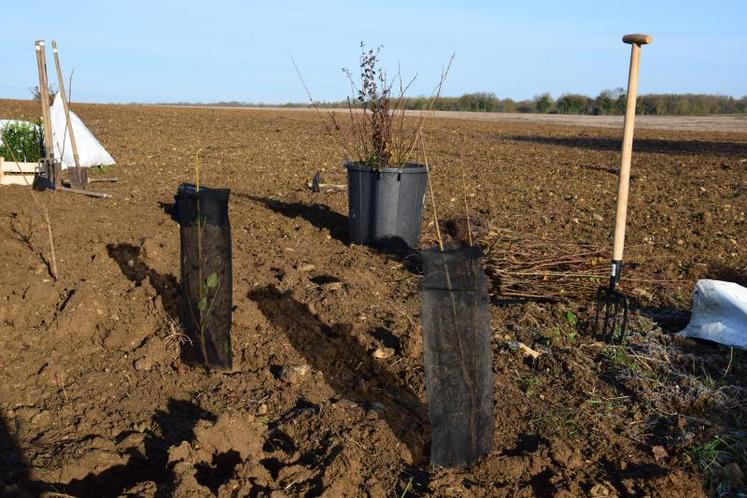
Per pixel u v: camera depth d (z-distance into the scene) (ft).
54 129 34.42
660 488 11.17
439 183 39.42
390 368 14.87
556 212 31.55
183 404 13.64
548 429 12.69
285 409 13.37
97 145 37.42
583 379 14.38
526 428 12.81
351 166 23.09
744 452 12.26
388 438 12.37
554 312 18.10
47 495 10.92
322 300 18.02
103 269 19.29
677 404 13.65
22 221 22.76
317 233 25.23
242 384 14.23
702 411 13.58
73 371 14.47
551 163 51.78
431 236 25.31
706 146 70.13
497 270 20.83
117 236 22.27
